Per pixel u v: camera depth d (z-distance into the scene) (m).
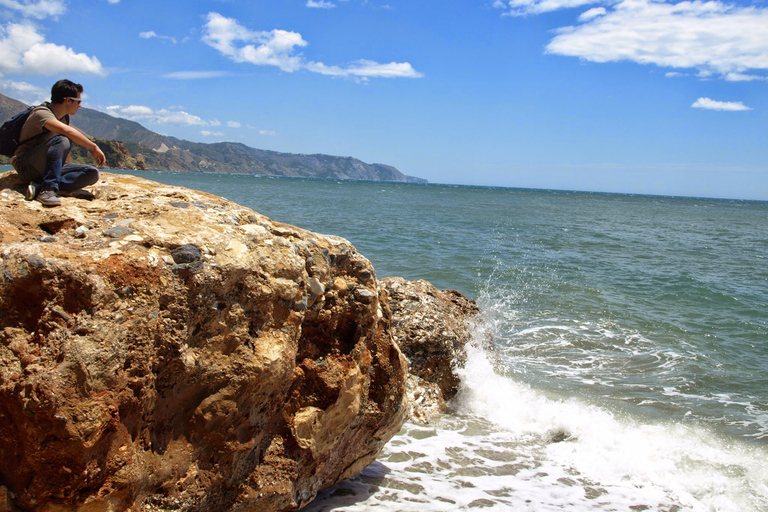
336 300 4.61
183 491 3.60
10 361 3.04
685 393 8.34
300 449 4.26
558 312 12.74
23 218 3.82
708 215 71.25
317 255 4.52
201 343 3.62
